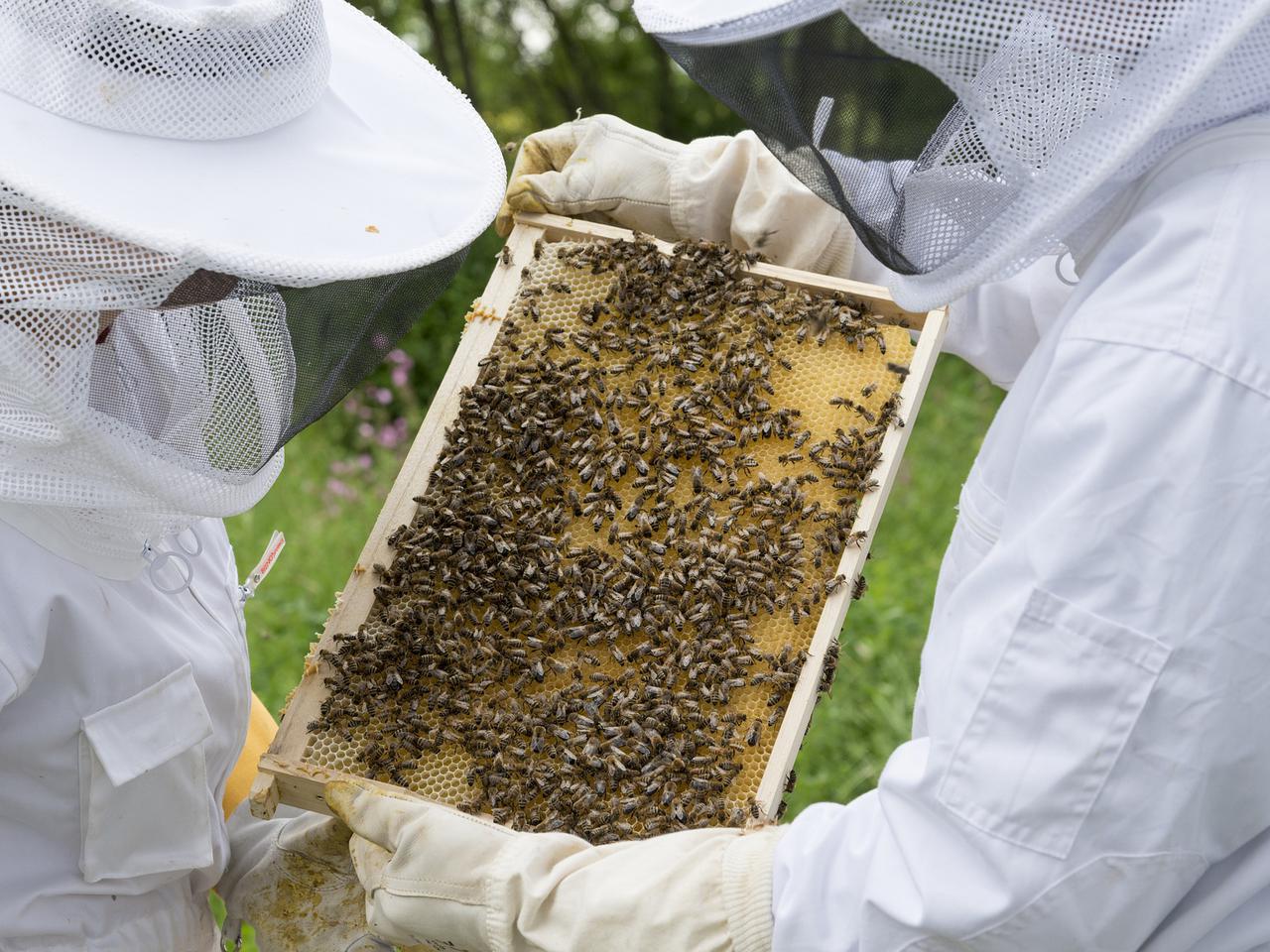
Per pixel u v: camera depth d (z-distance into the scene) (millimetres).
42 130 1659
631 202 2863
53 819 2057
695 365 2525
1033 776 1589
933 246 1814
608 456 2469
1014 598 1625
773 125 1853
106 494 1765
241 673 2412
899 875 1703
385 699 2305
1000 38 1560
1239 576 1528
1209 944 1790
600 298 2654
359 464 6066
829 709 4941
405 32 8875
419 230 1883
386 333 1999
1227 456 1523
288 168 1827
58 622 1920
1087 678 1560
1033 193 1653
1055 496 1619
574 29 9492
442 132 2100
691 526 2422
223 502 1833
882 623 5312
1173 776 1564
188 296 1686
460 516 2418
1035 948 1635
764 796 2152
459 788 2279
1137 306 1596
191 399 1872
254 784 2262
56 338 1602
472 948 2076
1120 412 1560
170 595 2209
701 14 1804
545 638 2369
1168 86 1520
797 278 2588
